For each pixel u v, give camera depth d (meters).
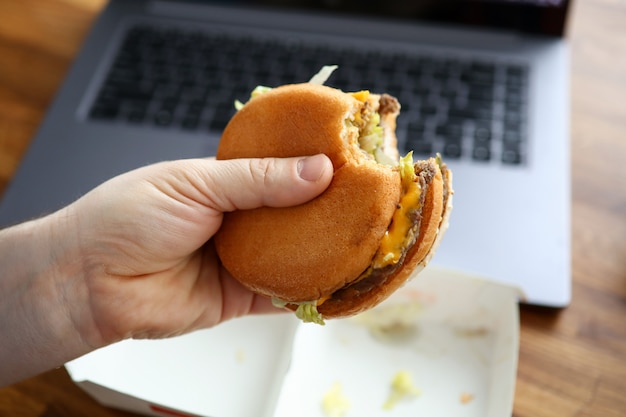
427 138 0.52
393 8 0.60
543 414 0.41
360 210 0.32
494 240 0.47
